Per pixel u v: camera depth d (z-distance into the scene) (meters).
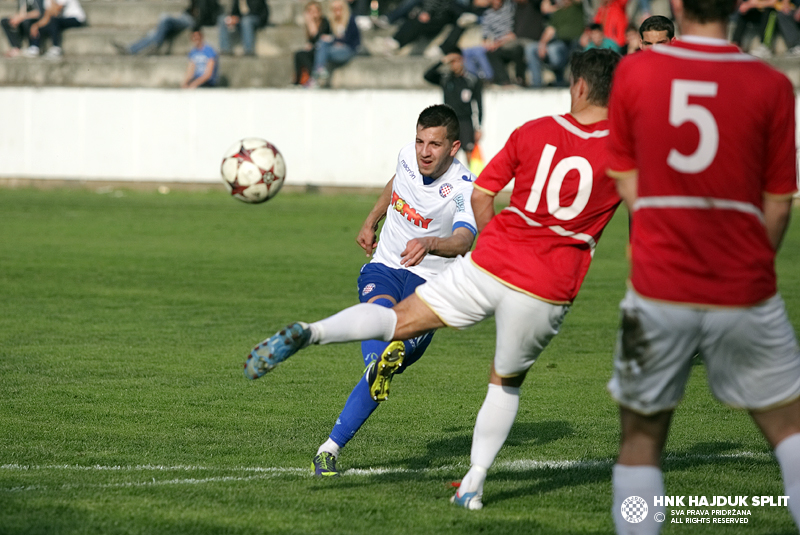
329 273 35.97
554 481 14.16
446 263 16.48
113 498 12.72
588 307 30.64
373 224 17.25
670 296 9.76
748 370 10.11
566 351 24.66
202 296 31.17
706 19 9.90
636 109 9.95
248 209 57.72
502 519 12.20
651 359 9.97
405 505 12.72
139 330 25.91
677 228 9.73
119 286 32.75
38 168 70.88
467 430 17.31
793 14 66.62
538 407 19.12
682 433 17.31
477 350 24.81
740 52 9.85
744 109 9.58
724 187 9.63
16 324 26.45
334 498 12.96
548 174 12.20
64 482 13.56
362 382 14.46
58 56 80.44
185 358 22.78
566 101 62.16
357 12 79.69
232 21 77.94
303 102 66.19
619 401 10.27
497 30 69.50
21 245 41.88
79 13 83.12
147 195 65.56
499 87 65.44
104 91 69.06
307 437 16.61
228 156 28.95
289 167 66.94
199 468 14.54
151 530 11.45
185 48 80.25
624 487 10.34
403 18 78.56
